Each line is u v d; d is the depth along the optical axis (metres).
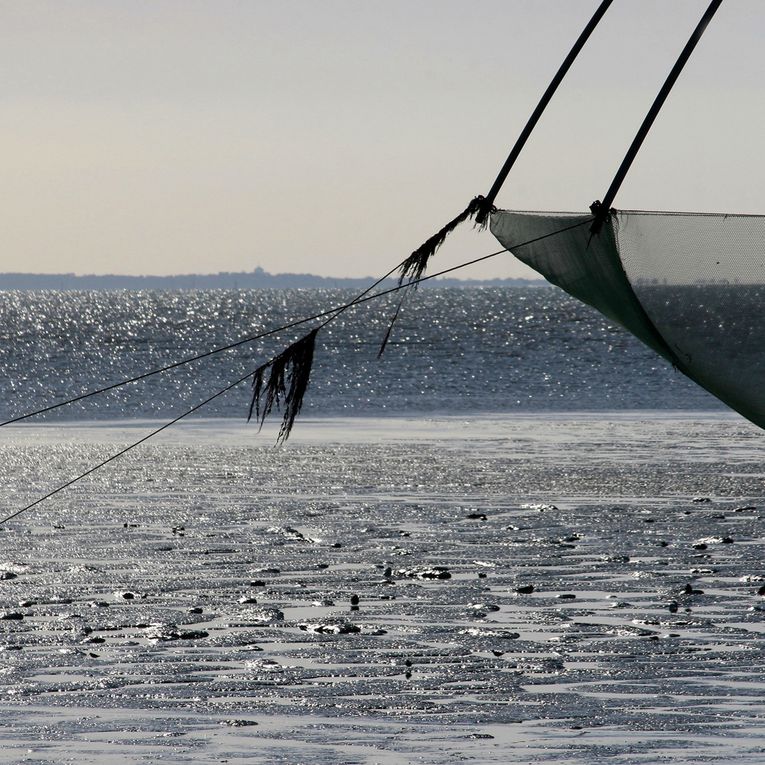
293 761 28.50
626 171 28.38
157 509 68.19
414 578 49.38
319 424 123.75
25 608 44.41
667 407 143.38
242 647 38.75
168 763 28.44
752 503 70.00
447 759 28.64
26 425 122.38
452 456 94.19
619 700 33.09
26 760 28.64
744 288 27.81
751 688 34.03
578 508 68.56
